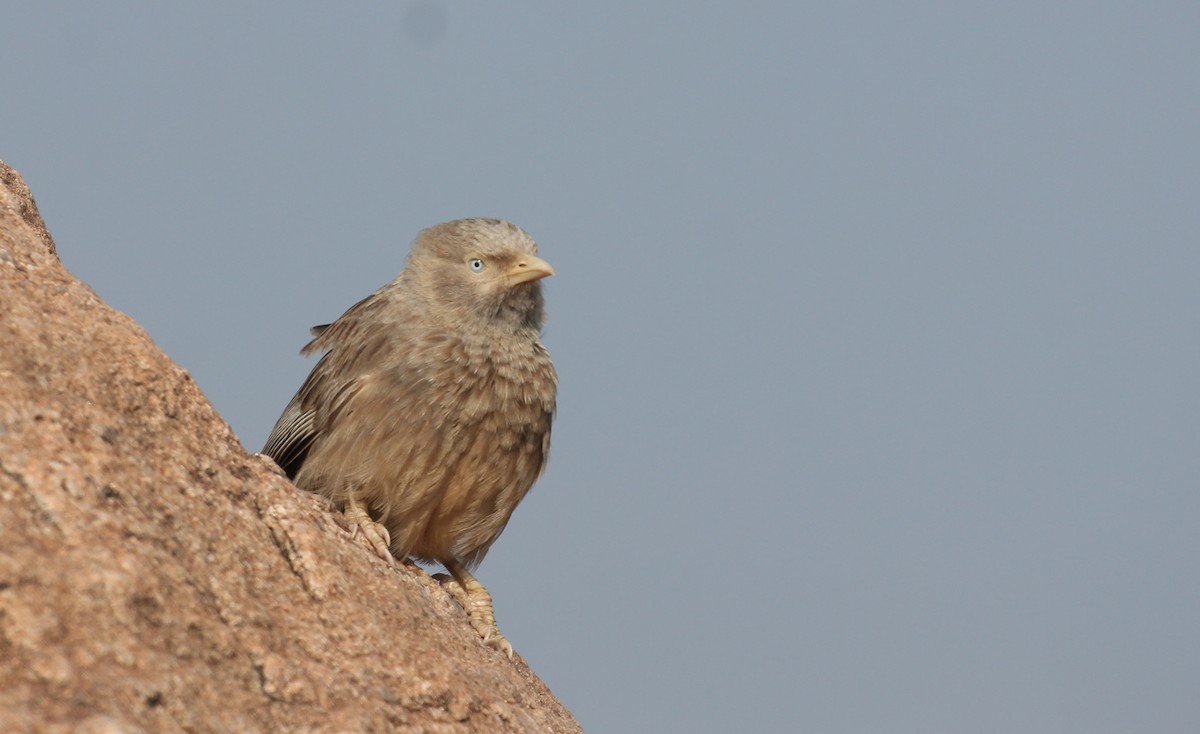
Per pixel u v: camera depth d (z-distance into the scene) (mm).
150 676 7469
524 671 13336
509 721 10398
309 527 10344
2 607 7199
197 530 9219
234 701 8117
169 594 8109
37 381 8945
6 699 6754
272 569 9797
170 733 7336
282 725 8312
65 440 8586
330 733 8359
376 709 9141
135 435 9336
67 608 7453
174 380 10008
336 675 9250
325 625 9711
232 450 10281
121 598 7695
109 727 6812
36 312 9586
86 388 9266
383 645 9938
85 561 7742
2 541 7559
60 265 10367
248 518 9922
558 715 12484
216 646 8281
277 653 8836
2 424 8289
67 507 8062
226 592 8922
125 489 8648
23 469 8117
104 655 7383
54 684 6988
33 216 12312
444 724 9750
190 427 9945
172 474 9445
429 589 12461
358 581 10398
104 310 10102
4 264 9875
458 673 10320
